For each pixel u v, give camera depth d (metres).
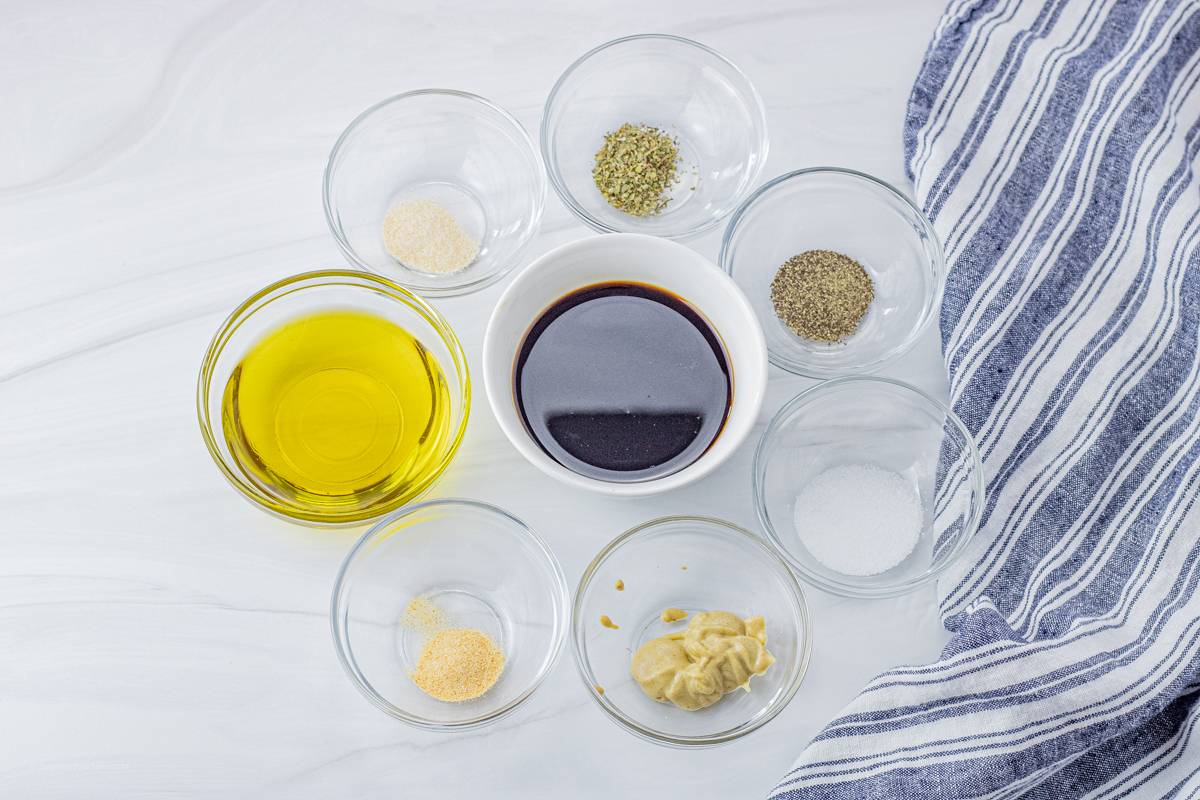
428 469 0.67
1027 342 0.70
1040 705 0.67
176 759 0.69
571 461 0.67
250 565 0.70
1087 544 0.70
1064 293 0.70
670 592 0.70
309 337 0.69
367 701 0.69
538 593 0.70
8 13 0.72
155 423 0.70
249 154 0.72
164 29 0.72
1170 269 0.71
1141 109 0.71
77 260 0.71
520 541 0.69
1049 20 0.72
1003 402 0.70
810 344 0.71
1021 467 0.70
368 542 0.69
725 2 0.73
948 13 0.72
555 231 0.72
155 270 0.71
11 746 0.69
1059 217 0.71
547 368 0.68
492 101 0.72
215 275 0.71
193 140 0.72
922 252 0.71
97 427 0.70
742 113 0.72
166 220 0.71
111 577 0.69
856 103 0.72
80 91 0.72
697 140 0.73
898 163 0.72
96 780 0.69
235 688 0.69
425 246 0.71
